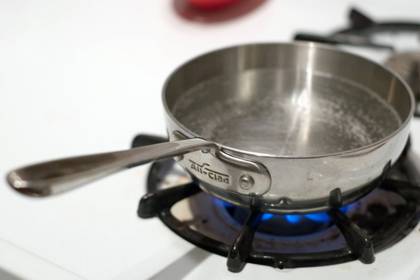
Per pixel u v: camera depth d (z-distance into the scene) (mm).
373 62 529
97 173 356
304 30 769
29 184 330
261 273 432
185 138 427
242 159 406
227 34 779
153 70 702
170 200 479
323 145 490
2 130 598
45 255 450
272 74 574
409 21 780
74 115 621
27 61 728
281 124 518
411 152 532
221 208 505
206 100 540
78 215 485
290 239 470
